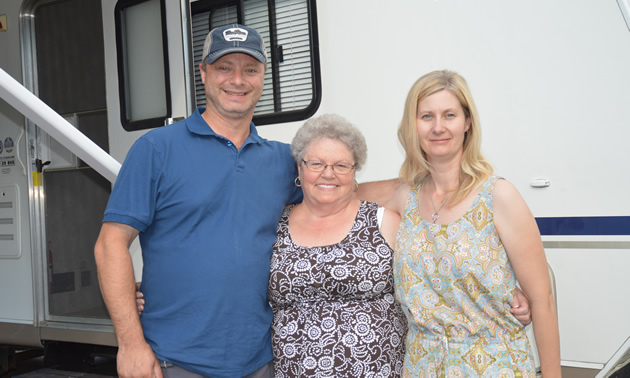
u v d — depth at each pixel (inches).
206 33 133.0
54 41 152.1
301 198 90.0
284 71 123.0
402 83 111.2
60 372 154.3
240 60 79.7
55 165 154.2
